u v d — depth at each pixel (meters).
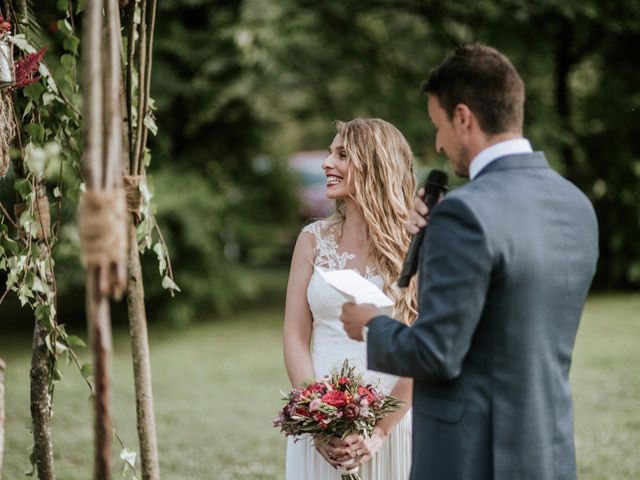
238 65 8.27
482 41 8.27
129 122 2.19
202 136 9.03
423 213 1.88
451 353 1.64
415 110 8.41
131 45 2.16
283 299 10.10
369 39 8.75
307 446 2.44
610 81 9.20
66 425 5.00
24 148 2.58
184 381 6.19
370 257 2.52
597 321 7.84
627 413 4.91
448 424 1.74
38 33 2.74
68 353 2.65
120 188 1.49
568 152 9.34
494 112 1.75
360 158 2.49
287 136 10.56
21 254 2.55
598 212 9.48
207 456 4.38
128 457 2.62
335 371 2.35
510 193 1.72
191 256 8.42
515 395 1.71
